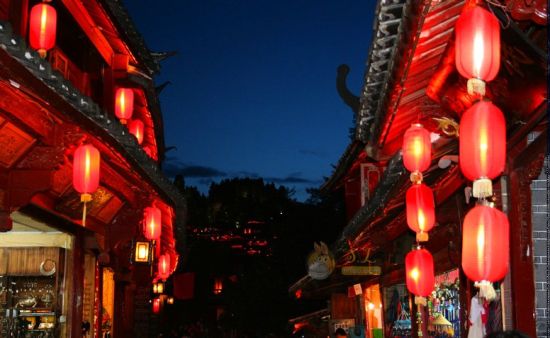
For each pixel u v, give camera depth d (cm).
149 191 1309
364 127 938
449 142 817
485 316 798
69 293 1270
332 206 3612
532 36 596
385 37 643
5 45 582
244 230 6681
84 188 910
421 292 934
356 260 1862
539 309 682
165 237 2162
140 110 1700
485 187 542
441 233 1084
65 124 852
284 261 3822
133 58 1445
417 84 779
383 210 1095
